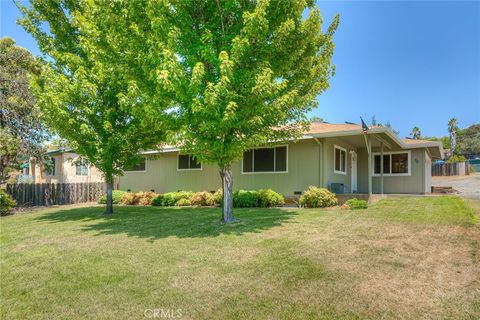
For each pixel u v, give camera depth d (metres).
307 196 10.72
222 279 3.79
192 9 6.87
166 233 6.61
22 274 4.30
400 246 4.82
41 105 9.39
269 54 6.99
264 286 3.52
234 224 7.30
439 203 9.95
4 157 15.04
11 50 16.80
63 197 17.16
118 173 10.91
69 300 3.40
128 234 6.70
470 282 3.38
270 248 5.02
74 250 5.46
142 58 6.63
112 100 10.24
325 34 8.65
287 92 7.30
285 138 8.32
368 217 7.58
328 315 2.82
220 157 6.96
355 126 13.60
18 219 10.41
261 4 5.95
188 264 4.40
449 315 2.74
